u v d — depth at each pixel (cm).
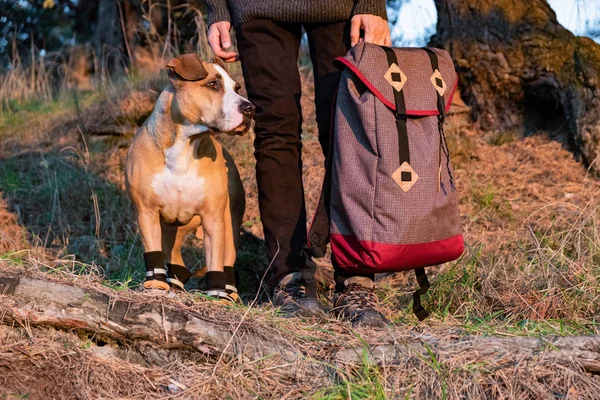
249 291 453
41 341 281
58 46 1547
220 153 356
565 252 440
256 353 281
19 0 1482
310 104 690
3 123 778
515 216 509
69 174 607
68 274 318
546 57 611
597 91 574
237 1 365
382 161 308
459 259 424
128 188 344
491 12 639
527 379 263
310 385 270
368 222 310
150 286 329
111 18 1177
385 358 278
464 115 655
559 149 599
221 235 346
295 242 358
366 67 318
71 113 758
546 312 363
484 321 329
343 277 349
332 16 351
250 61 361
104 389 268
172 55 848
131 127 670
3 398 257
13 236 522
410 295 405
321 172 586
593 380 269
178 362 282
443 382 258
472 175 574
